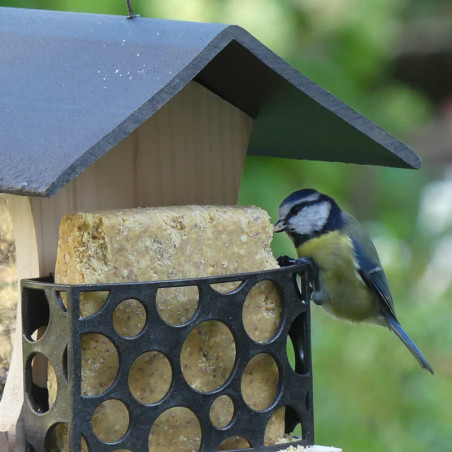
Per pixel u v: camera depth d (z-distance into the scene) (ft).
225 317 18.42
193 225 18.71
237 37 18.56
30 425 18.39
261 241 19.60
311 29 41.78
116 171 20.15
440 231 52.08
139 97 17.49
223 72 20.24
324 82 41.78
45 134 17.65
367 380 38.73
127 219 18.01
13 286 20.35
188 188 21.16
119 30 20.34
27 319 18.53
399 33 59.72
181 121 21.04
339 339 40.14
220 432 18.49
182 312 18.51
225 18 37.86
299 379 19.65
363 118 20.22
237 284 19.26
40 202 19.25
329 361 39.37
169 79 17.57
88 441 17.34
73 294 17.22
